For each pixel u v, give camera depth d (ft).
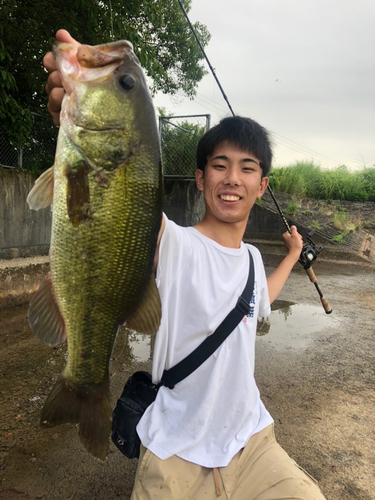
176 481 4.51
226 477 4.65
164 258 5.02
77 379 4.62
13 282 19.02
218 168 5.33
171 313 5.04
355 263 36.65
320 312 21.16
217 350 5.05
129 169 4.44
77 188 4.31
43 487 7.60
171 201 33.30
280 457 4.93
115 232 4.46
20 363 13.19
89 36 20.53
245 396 5.05
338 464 8.65
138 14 20.26
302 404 11.14
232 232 5.54
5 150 21.04
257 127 5.44
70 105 4.24
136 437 4.96
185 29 38.88
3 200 19.80
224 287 5.18
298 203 50.26
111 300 4.57
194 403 4.91
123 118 4.37
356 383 12.66
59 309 4.50
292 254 7.52
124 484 7.85
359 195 56.85
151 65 20.68
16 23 21.01
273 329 17.94
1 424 9.55
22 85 23.52
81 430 4.58
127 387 5.40
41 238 22.31
